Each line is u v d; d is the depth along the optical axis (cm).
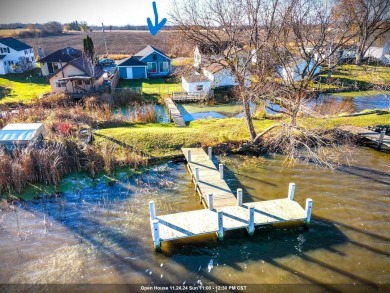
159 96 3350
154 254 1106
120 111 2750
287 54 2011
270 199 1427
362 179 1588
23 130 1717
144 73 4331
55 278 1002
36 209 1370
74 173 1650
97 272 1027
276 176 1639
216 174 1584
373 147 1981
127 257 1092
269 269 1030
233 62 1780
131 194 1497
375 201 1391
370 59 4441
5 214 1330
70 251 1121
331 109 2838
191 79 3309
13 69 4481
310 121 2259
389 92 3459
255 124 2314
